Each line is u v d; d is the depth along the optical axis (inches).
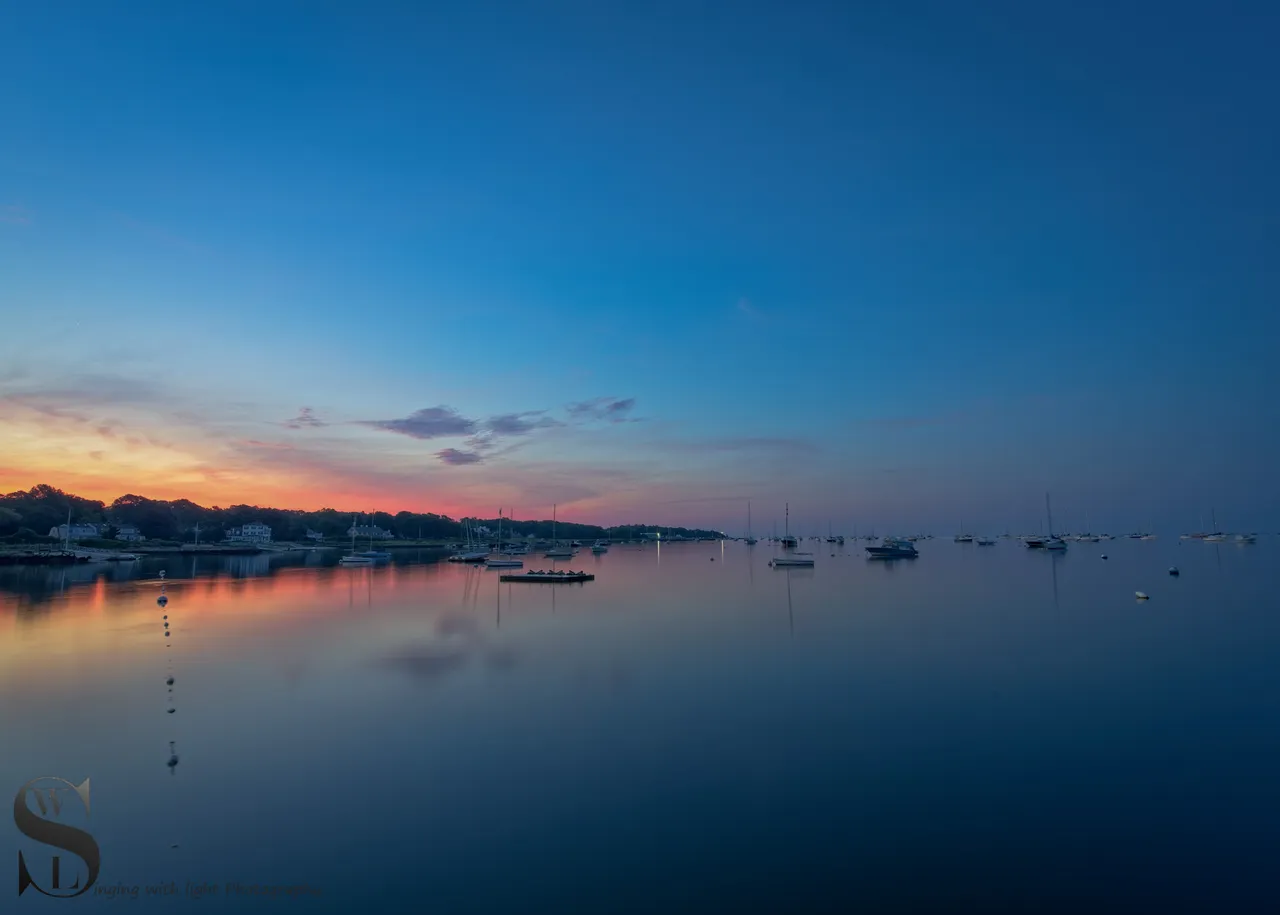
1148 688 1338.6
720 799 846.5
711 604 2815.0
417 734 1080.2
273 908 636.1
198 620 2320.4
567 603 2888.8
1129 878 676.1
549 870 691.4
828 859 709.3
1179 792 859.4
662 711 1195.9
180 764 965.8
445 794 864.3
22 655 1697.8
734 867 695.7
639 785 887.7
